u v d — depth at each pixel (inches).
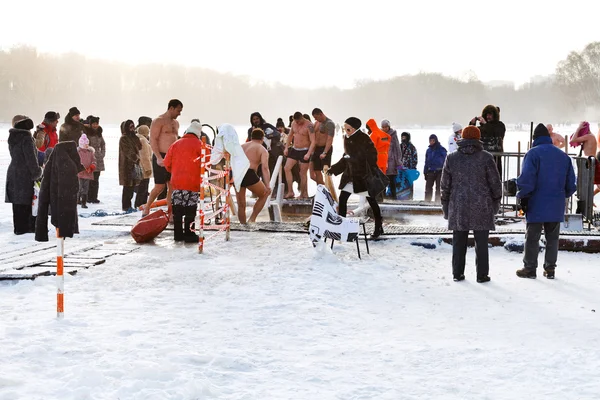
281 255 387.9
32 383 193.0
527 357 221.9
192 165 430.0
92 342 231.3
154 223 433.1
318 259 376.5
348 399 186.5
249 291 309.7
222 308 282.0
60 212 387.2
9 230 502.9
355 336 248.4
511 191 504.1
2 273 331.9
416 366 214.4
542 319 271.6
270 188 511.8
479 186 333.1
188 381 193.0
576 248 420.5
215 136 457.1
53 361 211.5
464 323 266.4
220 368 210.2
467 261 391.2
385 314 278.8
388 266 366.0
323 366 213.8
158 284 322.3
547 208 343.6
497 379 202.7
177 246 420.2
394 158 708.7
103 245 423.2
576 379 201.8
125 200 607.8
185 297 299.6
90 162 626.2
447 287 326.6
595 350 229.5
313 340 242.7
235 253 395.5
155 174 511.2
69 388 188.2
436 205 628.7
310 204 617.9
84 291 309.4
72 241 442.0
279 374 205.9
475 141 336.2
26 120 478.0
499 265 383.2
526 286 330.0
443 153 714.2
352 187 433.7
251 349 229.9
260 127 697.0
